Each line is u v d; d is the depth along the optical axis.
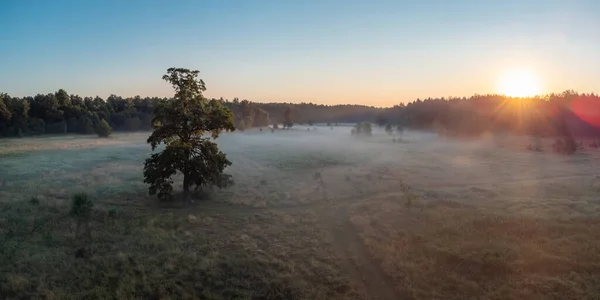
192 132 30.19
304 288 16.14
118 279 16.86
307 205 29.70
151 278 16.95
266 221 25.08
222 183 32.69
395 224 23.88
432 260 18.34
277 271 17.69
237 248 20.25
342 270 17.92
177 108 29.00
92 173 41.38
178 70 29.00
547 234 21.39
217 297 15.67
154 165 28.98
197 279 17.02
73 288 16.17
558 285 15.77
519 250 19.03
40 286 16.12
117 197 30.73
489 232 21.88
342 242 21.47
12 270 17.50
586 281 16.09
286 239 21.73
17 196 30.20
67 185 35.06
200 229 23.31
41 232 22.22
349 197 32.22
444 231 22.17
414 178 40.00
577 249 19.08
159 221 24.41
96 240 21.02
